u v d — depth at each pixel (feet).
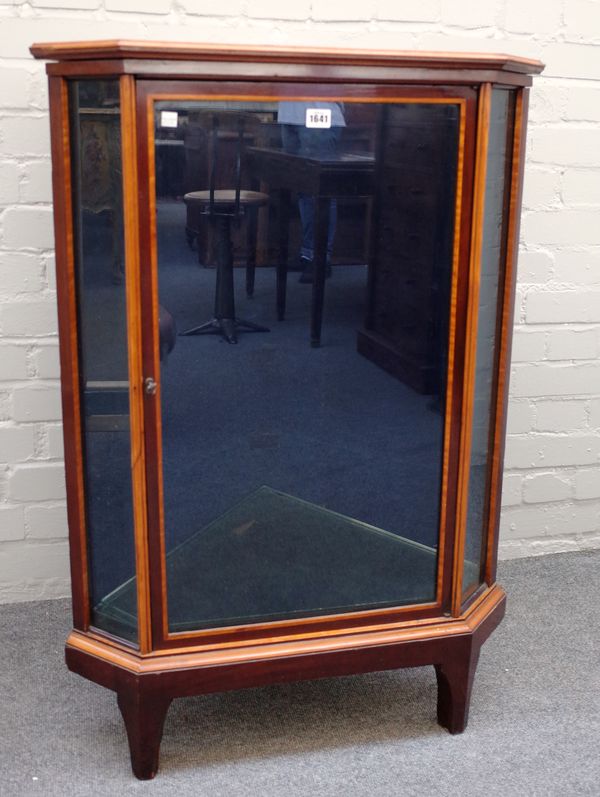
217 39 6.07
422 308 4.73
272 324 4.61
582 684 5.88
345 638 5.01
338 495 4.90
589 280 7.05
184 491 4.70
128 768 5.11
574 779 5.04
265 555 4.89
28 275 6.20
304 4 6.15
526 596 6.89
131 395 4.50
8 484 6.52
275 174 4.40
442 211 4.60
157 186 4.27
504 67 4.45
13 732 5.38
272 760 5.18
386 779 5.03
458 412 4.87
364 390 4.79
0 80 5.87
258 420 4.72
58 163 4.42
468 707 5.41
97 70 4.15
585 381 7.26
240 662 4.87
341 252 4.58
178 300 4.46
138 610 4.79
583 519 7.49
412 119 4.45
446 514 5.02
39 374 6.38
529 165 6.73
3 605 6.70
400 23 6.32
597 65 6.68
